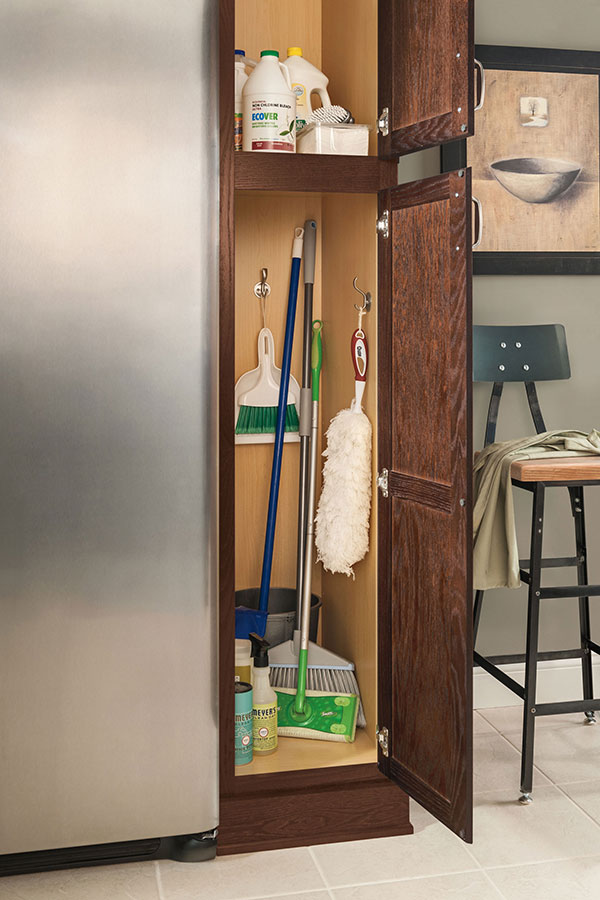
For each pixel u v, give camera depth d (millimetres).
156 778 1647
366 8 1833
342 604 2143
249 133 1799
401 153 1697
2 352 1511
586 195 2412
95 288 1536
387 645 1836
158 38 1523
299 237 2154
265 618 2076
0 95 1472
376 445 1857
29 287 1510
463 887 1658
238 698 1852
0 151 1481
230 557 1710
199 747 1661
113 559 1582
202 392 1598
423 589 1704
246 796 1775
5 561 1539
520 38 2354
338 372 2102
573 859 1761
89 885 1647
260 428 2191
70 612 1574
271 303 2240
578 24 2383
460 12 1493
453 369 1572
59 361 1533
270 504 2129
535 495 2006
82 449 1554
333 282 2131
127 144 1526
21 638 1560
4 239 1493
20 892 1621
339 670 2057
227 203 1663
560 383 2482
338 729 1975
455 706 1612
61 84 1491
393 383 1774
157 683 1626
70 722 1598
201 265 1578
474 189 2352
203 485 1611
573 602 2545
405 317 1719
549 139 2377
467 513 1562
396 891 1642
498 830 1867
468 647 1578
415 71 1635
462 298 1537
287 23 2193
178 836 1711
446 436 1604
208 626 1638
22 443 1529
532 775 2061
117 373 1559
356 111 1918
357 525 1894
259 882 1663
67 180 1509
